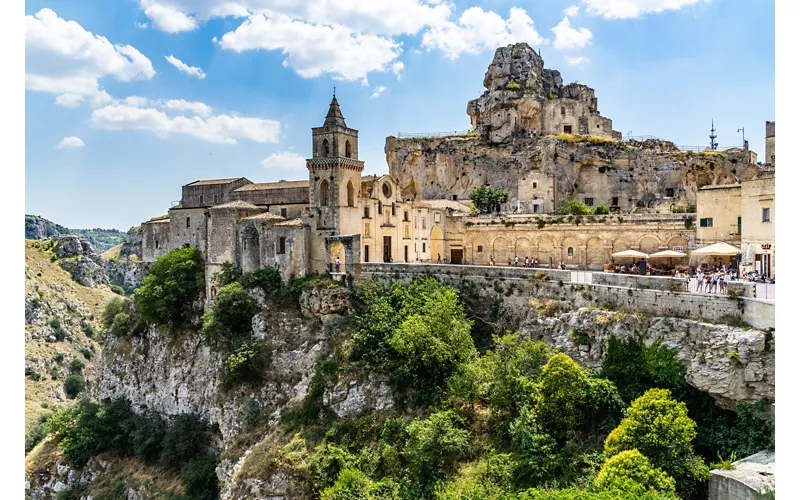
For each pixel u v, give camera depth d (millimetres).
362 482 48688
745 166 104688
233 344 73125
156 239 97375
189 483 69750
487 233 95062
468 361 54625
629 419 37375
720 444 38312
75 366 147750
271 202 87312
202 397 79562
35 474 84375
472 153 122500
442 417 48188
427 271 67312
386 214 84188
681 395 42125
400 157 129000
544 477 39438
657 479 33062
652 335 45125
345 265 71625
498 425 47031
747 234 56094
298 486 54312
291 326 71688
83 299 176000
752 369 38125
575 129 125562
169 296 84812
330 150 75625
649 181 108188
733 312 41312
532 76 134625
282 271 75688
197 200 97312
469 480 42562
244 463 59750
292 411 63750
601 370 47188
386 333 61281
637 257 75250
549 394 43312
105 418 84688
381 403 57562
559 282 55781
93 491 77375
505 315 60156
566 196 110688
